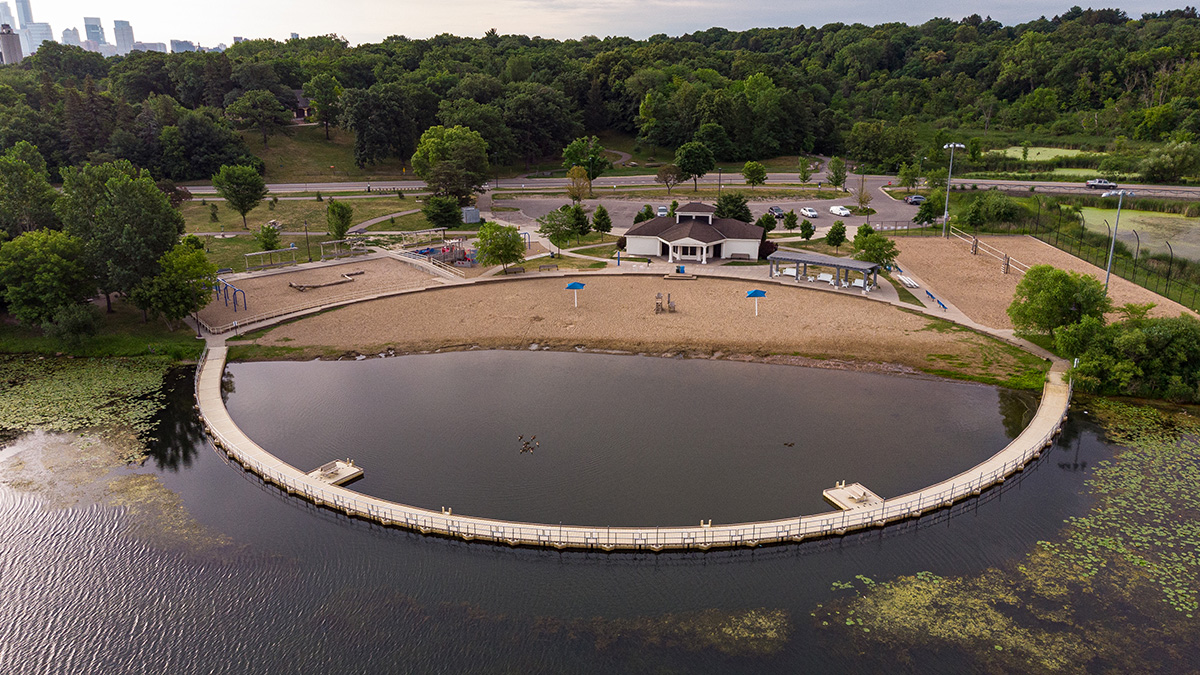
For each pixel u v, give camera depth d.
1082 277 67.06
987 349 69.31
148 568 40.16
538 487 47.59
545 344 73.62
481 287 91.62
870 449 52.09
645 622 35.94
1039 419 55.12
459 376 66.38
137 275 75.31
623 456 51.44
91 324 73.31
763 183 166.62
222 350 72.19
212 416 57.84
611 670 32.72
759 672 32.56
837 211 132.75
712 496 46.31
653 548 41.31
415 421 57.34
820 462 50.41
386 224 125.94
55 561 40.78
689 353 70.75
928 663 32.94
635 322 78.50
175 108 161.62
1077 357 62.25
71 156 149.75
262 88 189.75
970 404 59.06
